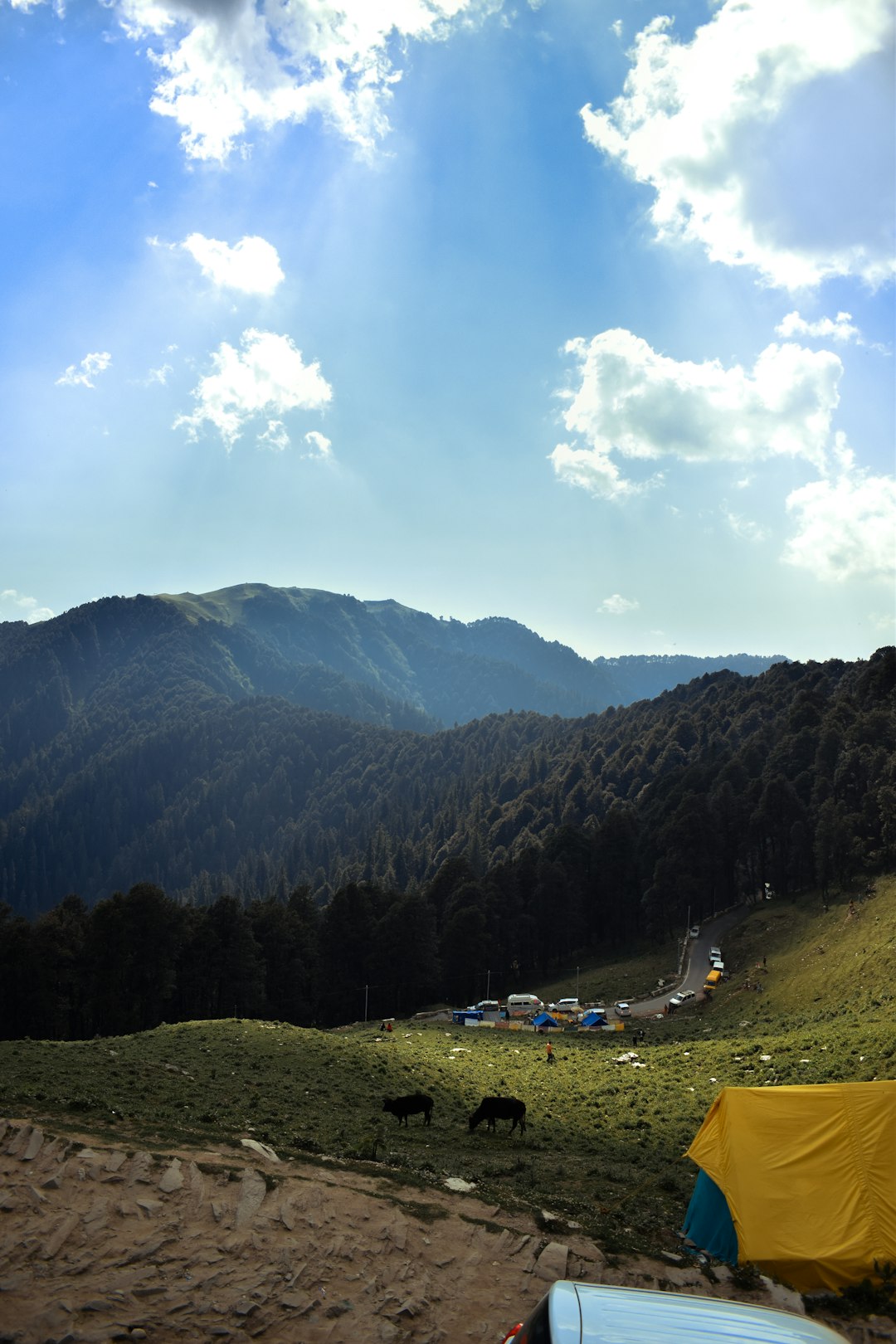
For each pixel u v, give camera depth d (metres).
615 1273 16.94
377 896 131.00
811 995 82.69
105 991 91.19
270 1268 15.30
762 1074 48.69
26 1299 13.69
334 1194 17.83
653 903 136.88
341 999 119.06
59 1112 21.78
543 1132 35.22
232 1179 17.72
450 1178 20.94
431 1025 97.69
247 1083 39.25
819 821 126.94
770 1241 18.28
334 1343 13.75
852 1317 16.91
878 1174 19.05
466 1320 14.84
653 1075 53.69
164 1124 21.94
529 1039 84.38
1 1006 88.56
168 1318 13.76
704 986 103.62
